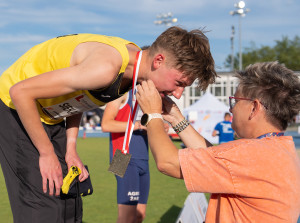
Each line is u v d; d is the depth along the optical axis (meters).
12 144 2.07
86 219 4.25
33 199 2.02
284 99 1.64
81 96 1.94
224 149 1.61
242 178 1.55
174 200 5.36
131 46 2.05
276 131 1.69
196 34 1.91
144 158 3.58
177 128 2.23
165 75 1.86
